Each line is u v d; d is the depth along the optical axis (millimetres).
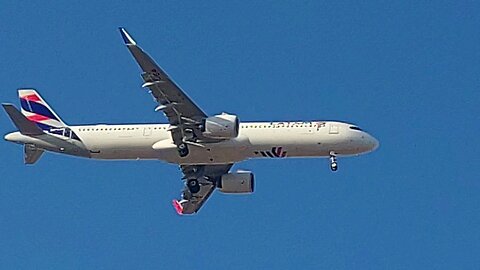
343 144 138750
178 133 139250
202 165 145125
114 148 143250
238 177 145750
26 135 144750
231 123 136375
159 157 142125
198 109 136500
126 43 126875
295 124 140000
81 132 144125
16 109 142500
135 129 143250
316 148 139125
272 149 139250
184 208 149250
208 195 148625
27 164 146375
